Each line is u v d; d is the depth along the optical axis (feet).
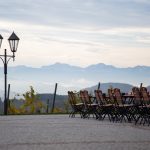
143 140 38.22
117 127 51.60
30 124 55.57
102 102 64.69
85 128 50.08
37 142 36.78
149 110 54.90
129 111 60.59
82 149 32.65
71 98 72.84
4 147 33.71
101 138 39.70
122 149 32.65
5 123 57.11
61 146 34.30
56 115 78.59
